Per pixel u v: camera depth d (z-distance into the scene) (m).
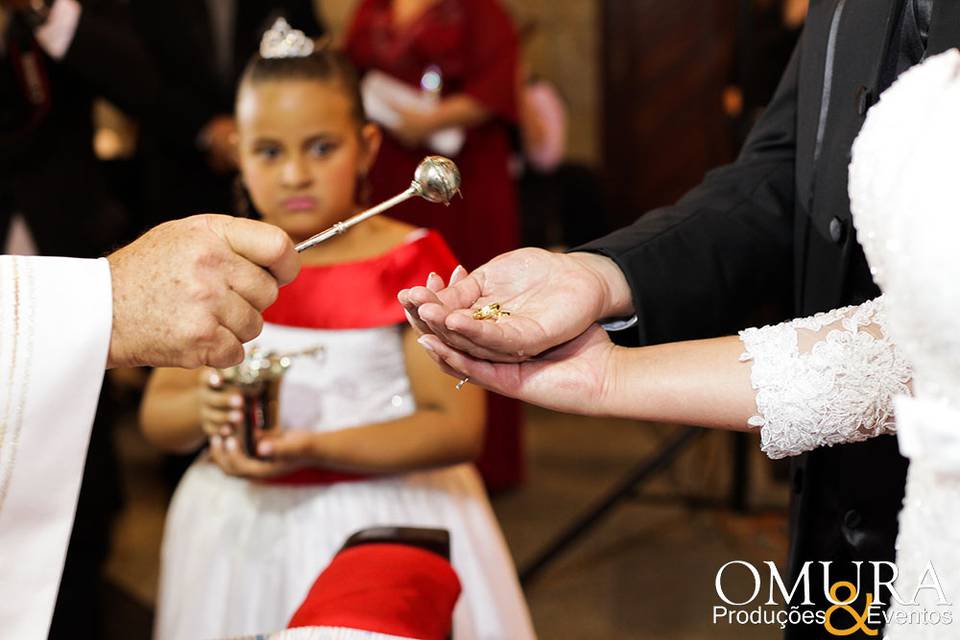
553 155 4.45
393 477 1.88
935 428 0.78
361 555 1.23
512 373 1.10
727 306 1.27
